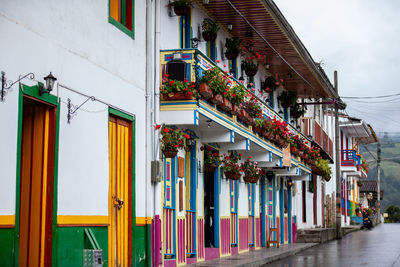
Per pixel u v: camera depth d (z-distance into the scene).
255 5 15.94
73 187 9.49
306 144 24.94
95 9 10.37
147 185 12.37
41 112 9.06
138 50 12.22
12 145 7.94
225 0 15.52
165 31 13.87
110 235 10.88
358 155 53.22
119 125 11.42
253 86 20.75
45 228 8.91
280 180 25.94
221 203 17.52
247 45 18.98
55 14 9.06
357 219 58.66
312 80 23.91
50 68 8.89
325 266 16.08
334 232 31.95
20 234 9.03
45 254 8.88
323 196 39.28
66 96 9.34
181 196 14.41
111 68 10.96
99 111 10.43
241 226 19.78
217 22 17.19
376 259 18.14
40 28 8.64
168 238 13.51
